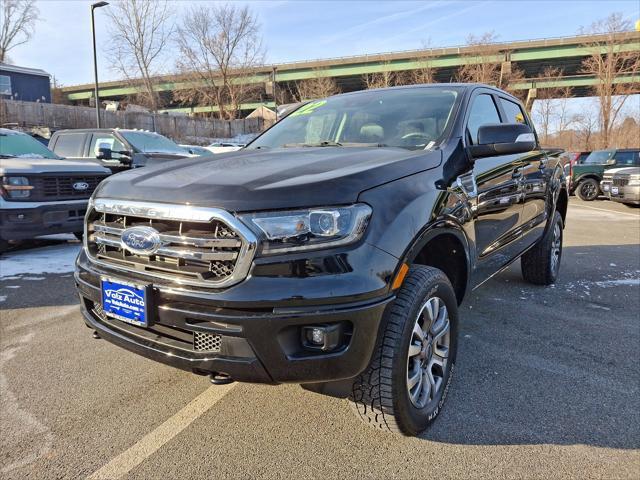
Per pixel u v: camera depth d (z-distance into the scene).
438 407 2.51
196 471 2.15
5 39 47.22
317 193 2.01
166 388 2.89
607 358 3.33
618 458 2.25
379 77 50.38
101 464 2.20
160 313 2.11
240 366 1.98
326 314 1.93
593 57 36.50
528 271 4.98
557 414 2.62
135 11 37.56
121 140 9.42
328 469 2.17
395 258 2.11
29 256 6.28
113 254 2.36
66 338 3.61
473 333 3.77
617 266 6.05
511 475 2.13
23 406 2.67
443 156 2.74
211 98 44.94
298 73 53.28
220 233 2.00
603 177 16.44
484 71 42.72
